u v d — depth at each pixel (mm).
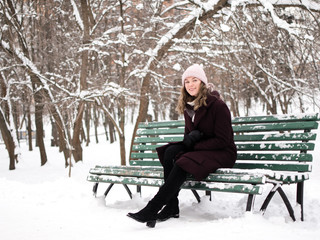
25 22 15727
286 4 9109
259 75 14234
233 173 3240
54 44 13406
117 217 3586
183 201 4648
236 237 2529
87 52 11883
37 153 25047
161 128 4926
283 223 3043
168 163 3518
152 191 5750
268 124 3957
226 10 10133
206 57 12297
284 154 3727
